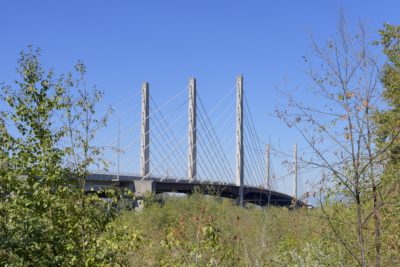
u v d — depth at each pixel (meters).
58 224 8.36
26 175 8.45
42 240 8.02
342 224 8.30
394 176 7.27
